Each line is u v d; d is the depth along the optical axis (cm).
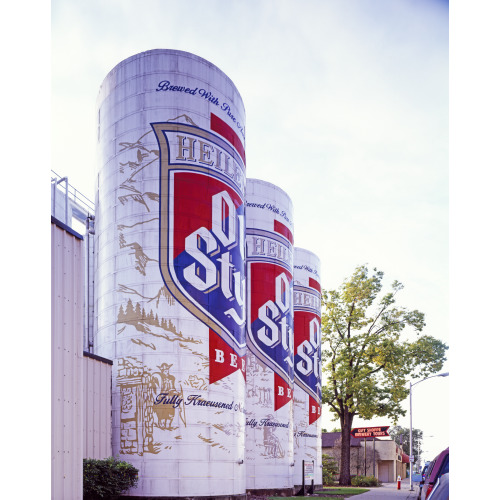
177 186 2995
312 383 5169
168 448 2778
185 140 3044
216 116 3162
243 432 3102
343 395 6122
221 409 2931
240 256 3209
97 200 3284
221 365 2969
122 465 2578
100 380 2798
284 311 4300
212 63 3198
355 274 6138
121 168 3084
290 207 4603
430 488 1559
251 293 4172
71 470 1714
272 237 4334
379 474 9700
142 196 3002
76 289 1797
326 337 6184
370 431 8306
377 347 5900
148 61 3109
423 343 5944
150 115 3059
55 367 1634
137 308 2922
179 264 2938
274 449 4028
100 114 3322
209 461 2836
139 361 2875
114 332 2977
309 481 4331
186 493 2745
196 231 2991
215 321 2981
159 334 2877
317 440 5150
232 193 3183
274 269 4291
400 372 5912
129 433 2838
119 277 2998
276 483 3994
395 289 6100
